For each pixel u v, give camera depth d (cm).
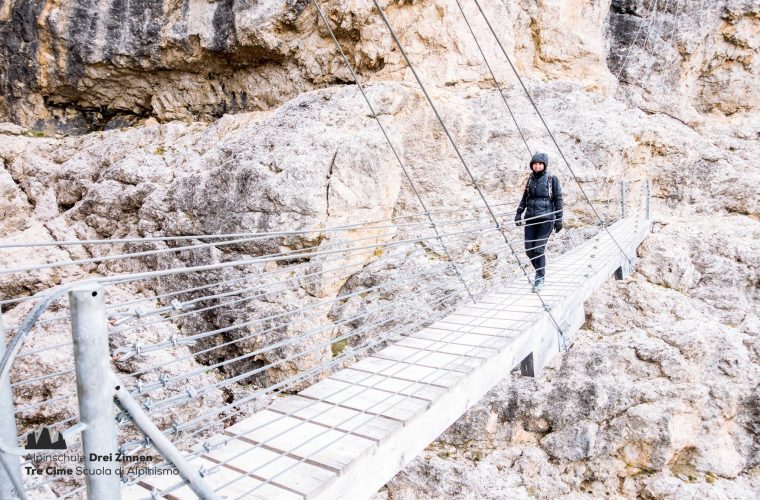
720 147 1231
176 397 195
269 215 773
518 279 592
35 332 711
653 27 1412
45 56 1158
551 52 1219
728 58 1415
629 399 744
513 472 731
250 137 900
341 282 789
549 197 549
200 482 183
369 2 1027
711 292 895
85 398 150
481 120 975
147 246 882
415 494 714
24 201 1036
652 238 951
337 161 786
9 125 1177
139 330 741
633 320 851
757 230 962
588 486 729
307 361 709
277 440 251
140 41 1155
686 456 745
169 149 1034
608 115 1084
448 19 1060
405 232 877
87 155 1087
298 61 1146
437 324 434
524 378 790
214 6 1129
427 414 287
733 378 762
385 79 1053
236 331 748
